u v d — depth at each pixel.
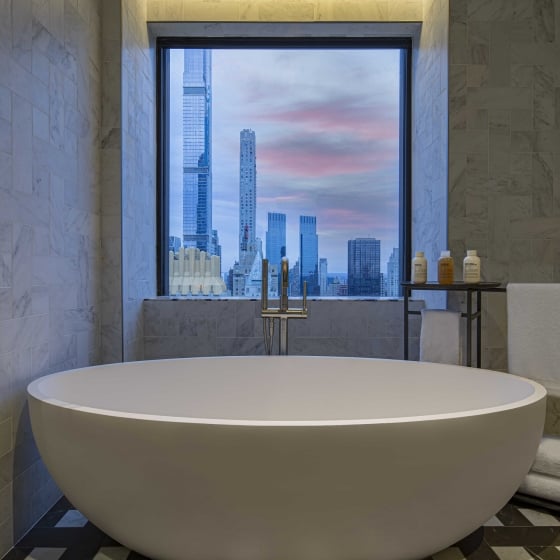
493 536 1.72
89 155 2.30
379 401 2.11
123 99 2.48
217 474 1.23
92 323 2.32
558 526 1.80
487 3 2.55
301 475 1.21
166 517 1.29
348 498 1.24
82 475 1.36
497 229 2.54
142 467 1.27
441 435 1.26
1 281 1.55
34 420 1.49
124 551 1.60
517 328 2.22
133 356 2.63
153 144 3.05
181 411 2.09
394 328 2.84
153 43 3.04
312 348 2.84
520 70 2.55
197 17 2.89
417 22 2.93
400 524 1.29
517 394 1.71
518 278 2.55
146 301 2.83
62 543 1.65
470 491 1.33
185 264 3.19
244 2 2.89
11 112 1.61
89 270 2.29
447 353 2.38
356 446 1.21
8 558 1.56
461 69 2.54
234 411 2.14
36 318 1.78
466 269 2.37
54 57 1.94
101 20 2.45
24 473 1.70
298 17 2.90
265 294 2.35
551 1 2.56
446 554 1.60
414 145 3.10
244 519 1.25
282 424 1.21
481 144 2.54
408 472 1.25
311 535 1.27
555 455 1.90
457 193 2.54
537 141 2.55
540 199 2.55
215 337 2.84
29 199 1.73
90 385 1.87
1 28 1.56
